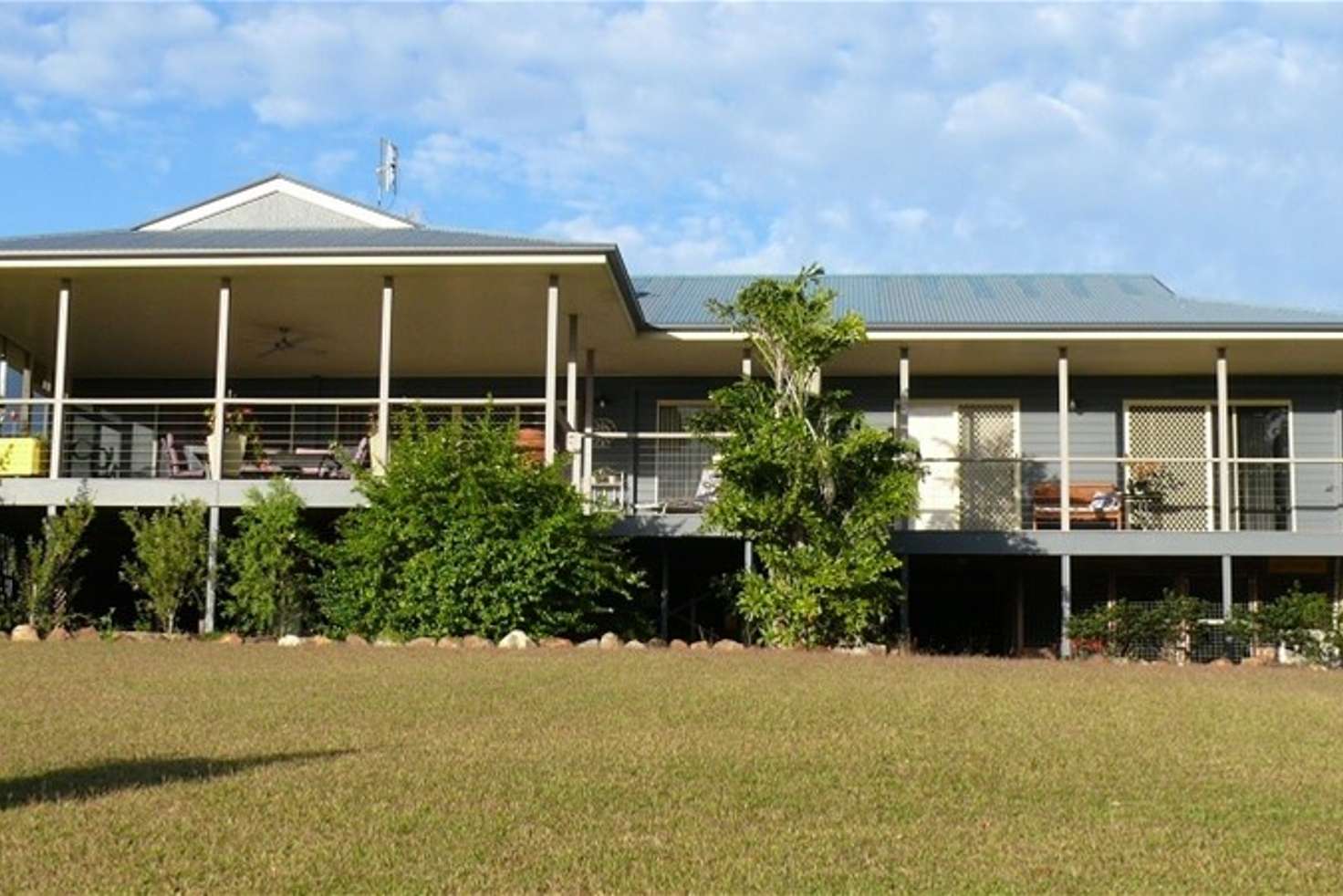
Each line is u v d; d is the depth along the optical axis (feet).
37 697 39.50
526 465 57.72
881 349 71.61
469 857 23.94
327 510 62.28
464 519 56.13
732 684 42.88
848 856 24.44
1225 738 36.19
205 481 61.82
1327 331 67.41
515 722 36.24
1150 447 77.92
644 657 50.03
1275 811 28.25
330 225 72.54
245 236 68.39
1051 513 72.69
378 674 44.16
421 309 68.64
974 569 73.26
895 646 63.05
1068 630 64.44
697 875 23.15
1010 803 28.53
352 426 81.51
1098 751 33.91
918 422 78.54
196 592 60.13
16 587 64.28
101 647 52.70
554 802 27.71
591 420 74.43
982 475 77.10
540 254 60.95
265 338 74.59
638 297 80.07
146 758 31.30
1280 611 61.93
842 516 58.18
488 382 81.97
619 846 24.73
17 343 76.48
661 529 64.08
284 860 23.54
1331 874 23.85
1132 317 70.28
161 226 73.10
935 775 30.83
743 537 60.75
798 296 59.93
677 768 30.81
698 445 79.05
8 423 73.46
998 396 78.28
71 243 66.23
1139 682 46.91
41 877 22.43
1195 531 68.13
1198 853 25.02
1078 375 78.13
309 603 59.36
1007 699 41.55
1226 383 73.56
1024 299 76.54
